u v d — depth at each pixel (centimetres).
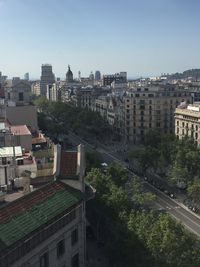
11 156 9012
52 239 5925
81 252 6844
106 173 12212
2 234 5069
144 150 16638
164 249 6775
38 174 8125
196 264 6675
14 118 17212
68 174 6794
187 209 12669
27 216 5588
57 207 6078
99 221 9700
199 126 19038
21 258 5259
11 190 7562
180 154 14675
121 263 7881
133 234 7388
